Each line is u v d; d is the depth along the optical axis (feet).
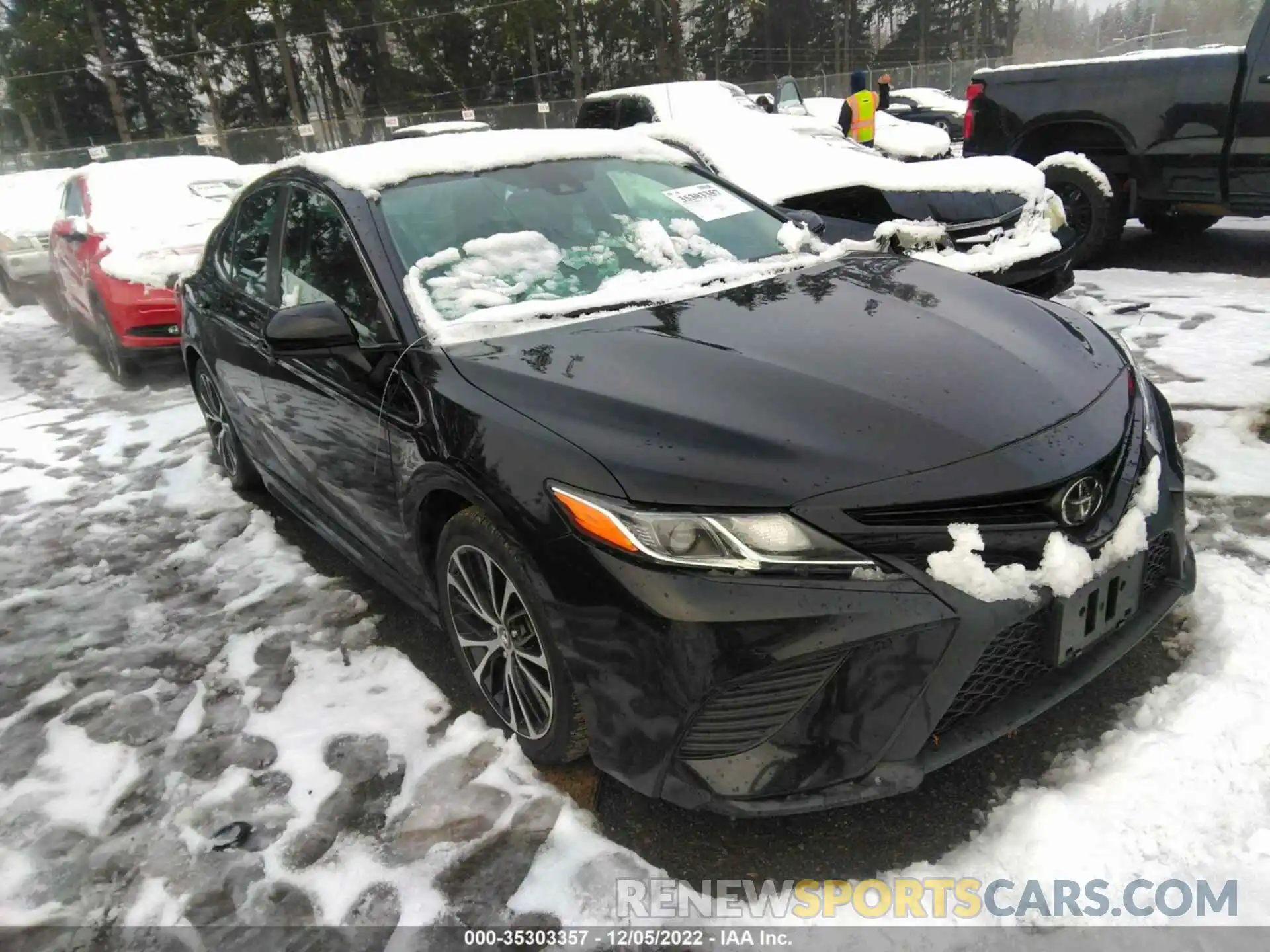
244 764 8.65
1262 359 15.40
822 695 6.19
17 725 9.71
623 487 6.46
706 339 8.05
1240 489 11.28
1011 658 6.57
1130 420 7.49
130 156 92.84
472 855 7.25
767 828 7.21
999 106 24.67
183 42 136.87
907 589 6.10
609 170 11.40
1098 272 22.77
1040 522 6.46
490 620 7.98
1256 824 6.55
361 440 9.27
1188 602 9.03
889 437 6.55
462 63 143.54
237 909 7.04
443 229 9.77
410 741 8.70
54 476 16.96
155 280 21.62
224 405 13.92
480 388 7.79
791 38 183.73
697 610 6.12
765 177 20.12
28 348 28.73
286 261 11.27
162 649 10.85
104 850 7.80
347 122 95.66
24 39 127.34
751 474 6.32
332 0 131.13
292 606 11.52
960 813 7.10
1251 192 20.99
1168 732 7.41
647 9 147.95
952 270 9.91
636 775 6.68
